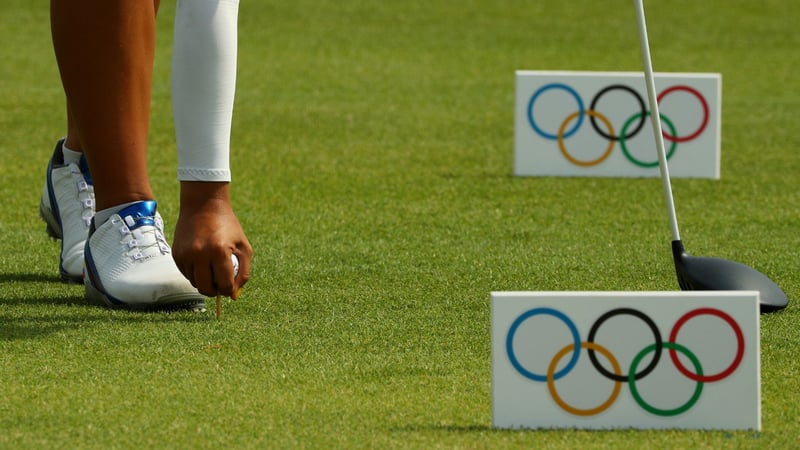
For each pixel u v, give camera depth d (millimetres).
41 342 12375
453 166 27500
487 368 11484
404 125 33875
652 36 57844
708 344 9453
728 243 19078
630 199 23484
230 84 13375
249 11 61844
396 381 11023
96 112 14398
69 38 14164
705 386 9484
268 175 25703
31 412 10047
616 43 55719
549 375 9492
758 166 27938
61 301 14508
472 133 32750
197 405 10250
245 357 11828
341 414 10008
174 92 13352
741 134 32812
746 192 24484
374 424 9750
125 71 14391
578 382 9484
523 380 9508
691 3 66875
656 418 9516
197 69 13156
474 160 28438
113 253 14148
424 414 10016
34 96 37562
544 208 22297
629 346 9461
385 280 15773
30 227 19625
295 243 18469
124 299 13938
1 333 12750
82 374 11188
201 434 9500
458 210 21969
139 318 13578
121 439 9391
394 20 60906
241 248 13500
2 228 19516
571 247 18422
